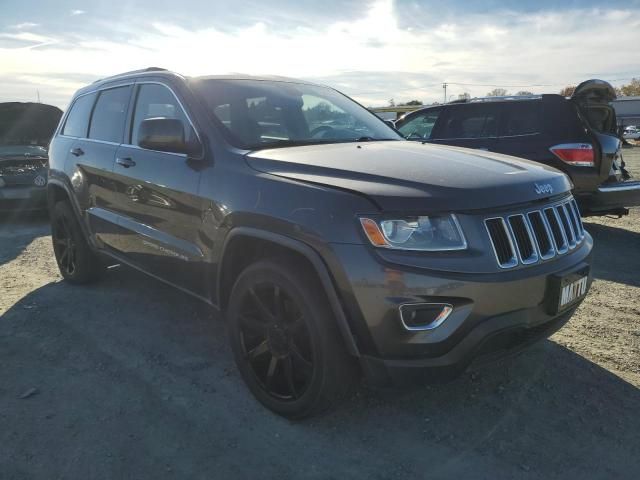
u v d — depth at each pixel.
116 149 4.13
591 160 6.50
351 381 2.66
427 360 2.40
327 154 3.00
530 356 3.58
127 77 4.34
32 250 6.78
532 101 6.98
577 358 3.56
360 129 4.00
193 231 3.28
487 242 2.46
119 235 4.12
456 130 7.63
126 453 2.61
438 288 2.34
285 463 2.55
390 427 2.83
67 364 3.53
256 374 3.01
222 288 3.18
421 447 2.67
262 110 3.64
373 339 2.42
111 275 5.46
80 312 4.45
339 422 2.88
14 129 9.73
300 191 2.65
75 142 4.83
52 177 5.11
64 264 5.23
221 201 3.02
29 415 2.93
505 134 7.14
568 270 2.75
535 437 2.74
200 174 3.21
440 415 2.94
